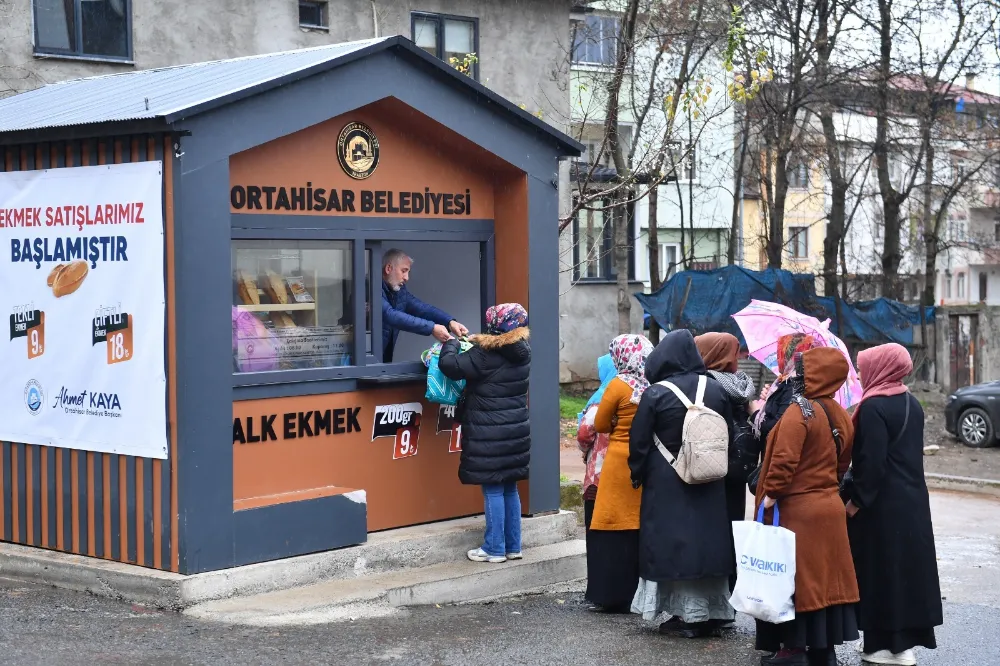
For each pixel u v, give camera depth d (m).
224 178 6.67
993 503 13.72
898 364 6.25
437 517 8.27
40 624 6.14
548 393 8.66
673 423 6.54
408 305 8.39
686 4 18.27
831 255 25.12
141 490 6.78
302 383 7.38
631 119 21.44
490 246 8.59
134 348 6.74
